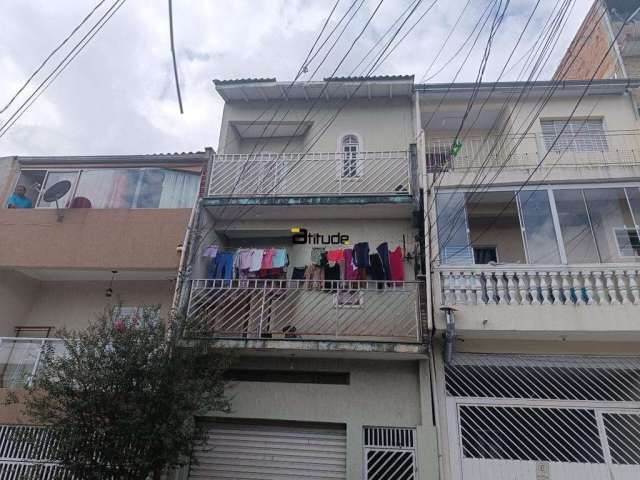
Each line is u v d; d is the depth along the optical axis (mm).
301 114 11805
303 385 8664
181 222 10180
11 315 10414
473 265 8312
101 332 7160
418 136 10211
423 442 7793
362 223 10477
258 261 9602
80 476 6531
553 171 9000
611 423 7871
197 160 10938
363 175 10656
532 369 8523
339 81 11383
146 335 7121
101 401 6543
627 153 10289
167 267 9805
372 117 11625
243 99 12031
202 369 7598
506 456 7809
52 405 6820
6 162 11109
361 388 8523
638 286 7883
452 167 10359
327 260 9727
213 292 9477
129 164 11055
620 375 8289
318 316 9453
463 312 7992
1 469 7938
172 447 6633
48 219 10477
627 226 8469
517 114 11086
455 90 11141
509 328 7816
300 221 10602
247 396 8625
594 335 7875
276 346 8211
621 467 7504
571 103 11070
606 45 12867
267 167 10969
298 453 8359
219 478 8305
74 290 11008
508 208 9656
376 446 8078
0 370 8820
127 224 10273
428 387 8203
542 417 8023
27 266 10062
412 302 9273
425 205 9078
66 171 11047
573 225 8578
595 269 7973
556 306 7871
